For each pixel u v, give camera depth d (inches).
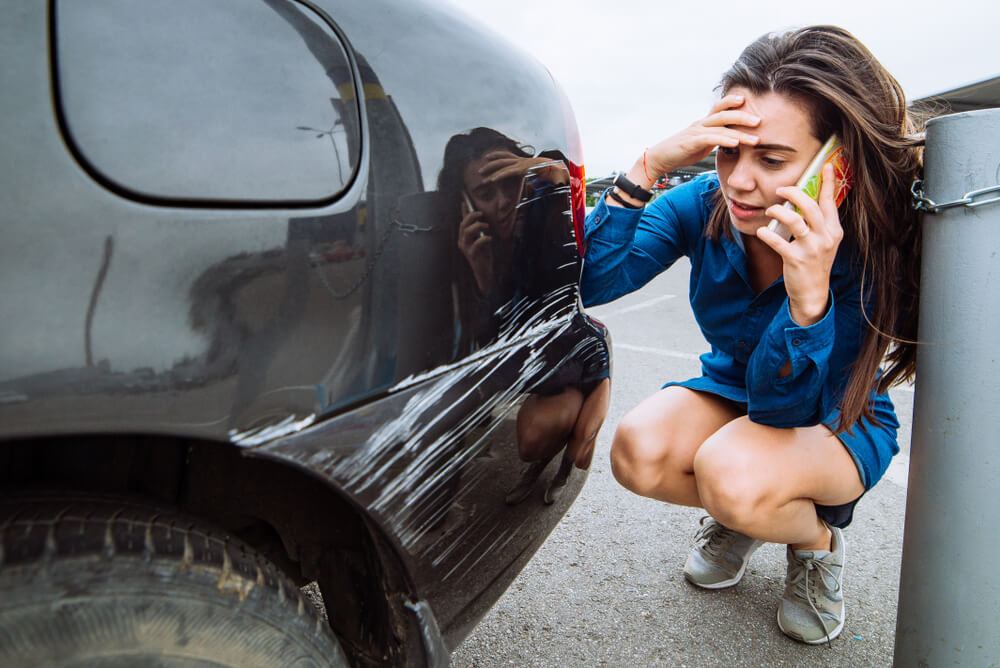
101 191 24.9
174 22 27.4
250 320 27.8
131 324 25.1
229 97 28.2
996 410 41.7
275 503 38.4
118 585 25.9
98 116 25.2
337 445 30.4
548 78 45.1
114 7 26.2
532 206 40.2
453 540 36.1
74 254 24.2
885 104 43.8
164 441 34.4
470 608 38.7
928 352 44.2
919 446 45.6
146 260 25.5
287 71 30.0
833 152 43.8
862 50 43.9
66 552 25.2
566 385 42.4
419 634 35.4
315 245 29.7
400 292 32.7
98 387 24.5
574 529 80.7
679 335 184.4
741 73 45.2
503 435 38.0
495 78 39.4
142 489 34.5
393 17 35.2
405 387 32.9
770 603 68.6
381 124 32.7
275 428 28.6
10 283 23.1
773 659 61.0
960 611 44.2
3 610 23.8
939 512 44.3
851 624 65.8
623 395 129.3
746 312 56.4
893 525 83.4
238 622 28.8
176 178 26.4
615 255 55.1
